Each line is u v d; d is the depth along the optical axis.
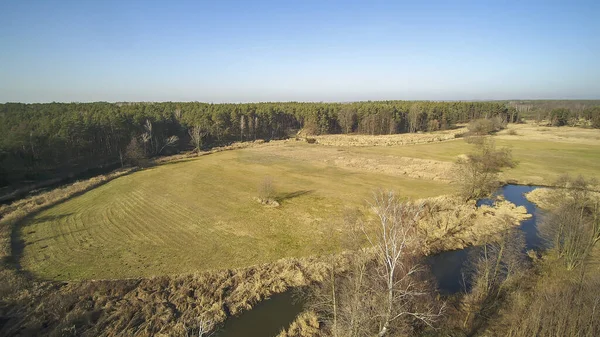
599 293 20.59
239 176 61.66
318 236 36.06
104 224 39.22
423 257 31.86
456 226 38.44
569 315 19.75
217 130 98.81
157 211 43.50
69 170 66.94
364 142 103.31
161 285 26.89
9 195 50.72
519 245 28.38
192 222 39.91
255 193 51.22
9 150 57.22
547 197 48.75
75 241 34.66
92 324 22.39
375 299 19.89
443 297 26.19
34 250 32.50
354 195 50.06
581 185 44.44
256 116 116.62
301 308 25.09
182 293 25.92
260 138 116.00
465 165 55.25
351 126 137.50
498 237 30.23
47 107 106.25
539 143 94.62
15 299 24.36
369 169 67.56
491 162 58.81
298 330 22.61
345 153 84.56
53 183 58.78
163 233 36.81
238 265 30.22
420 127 139.75
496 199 50.00
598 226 31.42
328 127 133.75
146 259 31.00
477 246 34.75
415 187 54.41
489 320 23.02
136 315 23.39
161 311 23.86
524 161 72.56
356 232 30.25
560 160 73.12
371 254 29.22
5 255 30.64
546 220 35.31
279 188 54.03
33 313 22.95
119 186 54.97
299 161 75.31
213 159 76.88
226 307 24.92
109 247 33.34
